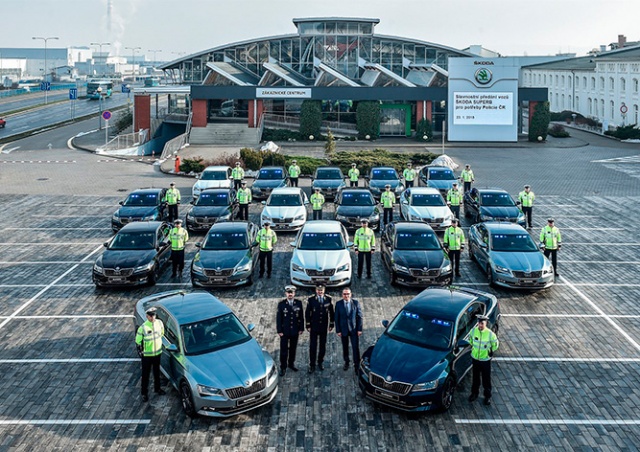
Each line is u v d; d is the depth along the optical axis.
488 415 10.37
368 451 9.34
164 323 11.75
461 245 17.59
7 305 15.66
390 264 17.06
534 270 16.16
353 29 59.53
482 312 12.48
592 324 14.31
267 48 61.06
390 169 29.52
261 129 55.19
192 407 10.15
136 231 18.22
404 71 60.19
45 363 12.35
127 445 9.48
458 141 54.59
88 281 17.66
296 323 11.71
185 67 62.41
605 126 61.94
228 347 10.97
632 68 60.00
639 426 10.00
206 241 17.81
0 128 66.06
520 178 35.88
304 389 11.29
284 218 22.36
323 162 38.91
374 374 10.45
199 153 46.81
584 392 11.13
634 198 29.92
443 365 10.52
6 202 29.02
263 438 9.68
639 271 18.48
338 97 55.31
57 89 129.25
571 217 25.83
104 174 38.00
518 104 59.53
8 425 10.05
